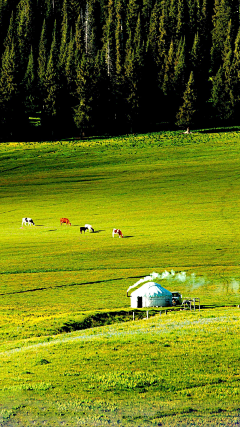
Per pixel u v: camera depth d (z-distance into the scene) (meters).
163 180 130.62
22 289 53.22
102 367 27.17
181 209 101.62
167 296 47.69
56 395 23.72
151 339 32.09
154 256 67.25
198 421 21.08
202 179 129.50
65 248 73.06
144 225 89.12
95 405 22.59
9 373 26.86
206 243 74.19
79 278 57.56
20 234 84.88
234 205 103.19
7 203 114.31
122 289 53.19
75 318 41.12
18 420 21.33
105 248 72.50
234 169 138.62
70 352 30.17
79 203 111.56
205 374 25.75
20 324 39.97
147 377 25.42
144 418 21.31
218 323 36.28
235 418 21.31
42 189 127.62
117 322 41.53
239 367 26.69
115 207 106.25
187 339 31.77
